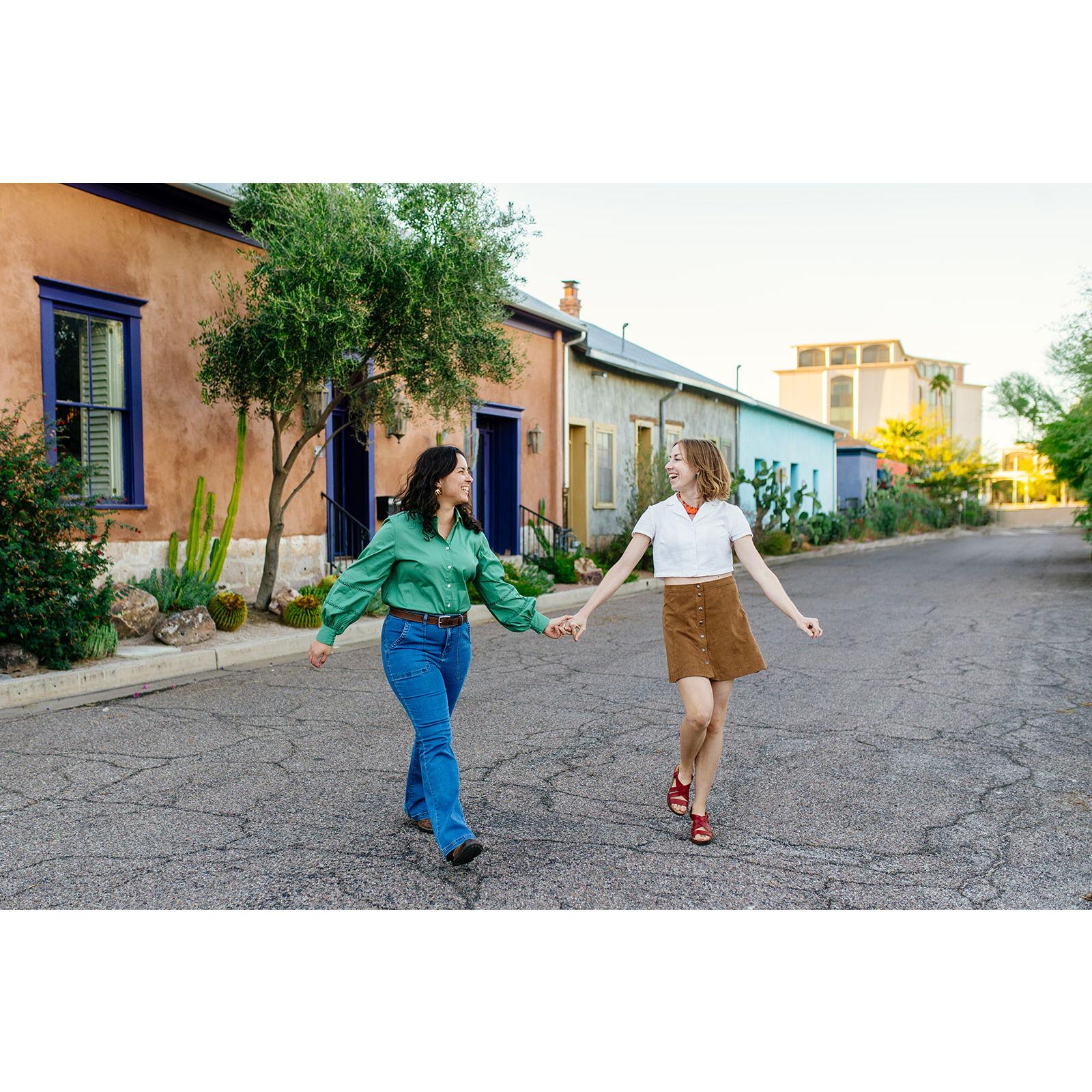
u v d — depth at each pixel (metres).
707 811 4.54
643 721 6.38
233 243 10.47
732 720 6.41
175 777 5.05
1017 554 25.36
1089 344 16.92
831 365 77.50
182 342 9.94
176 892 3.62
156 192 9.57
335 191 9.10
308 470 11.59
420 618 3.81
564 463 17.30
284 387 9.19
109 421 9.38
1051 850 4.03
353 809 4.54
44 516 7.34
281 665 8.48
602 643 9.84
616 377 19.48
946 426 51.75
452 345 9.80
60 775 5.09
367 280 9.15
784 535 24.66
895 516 35.62
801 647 9.50
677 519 4.16
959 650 9.22
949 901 3.55
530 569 14.12
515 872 3.80
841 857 3.96
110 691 7.32
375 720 6.37
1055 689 7.35
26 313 8.41
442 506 3.88
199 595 9.44
